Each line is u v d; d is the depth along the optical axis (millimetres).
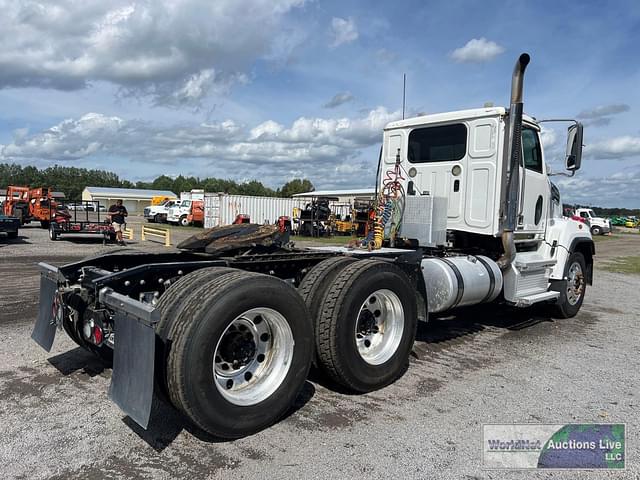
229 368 3424
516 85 5773
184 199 39812
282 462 3068
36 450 3145
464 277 5406
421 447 3309
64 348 5215
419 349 5617
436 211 6062
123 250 4844
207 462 3047
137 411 2904
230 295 3162
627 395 4324
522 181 6398
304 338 3641
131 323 3057
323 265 4266
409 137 6984
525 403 4098
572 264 7430
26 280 9398
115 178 134500
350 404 4008
